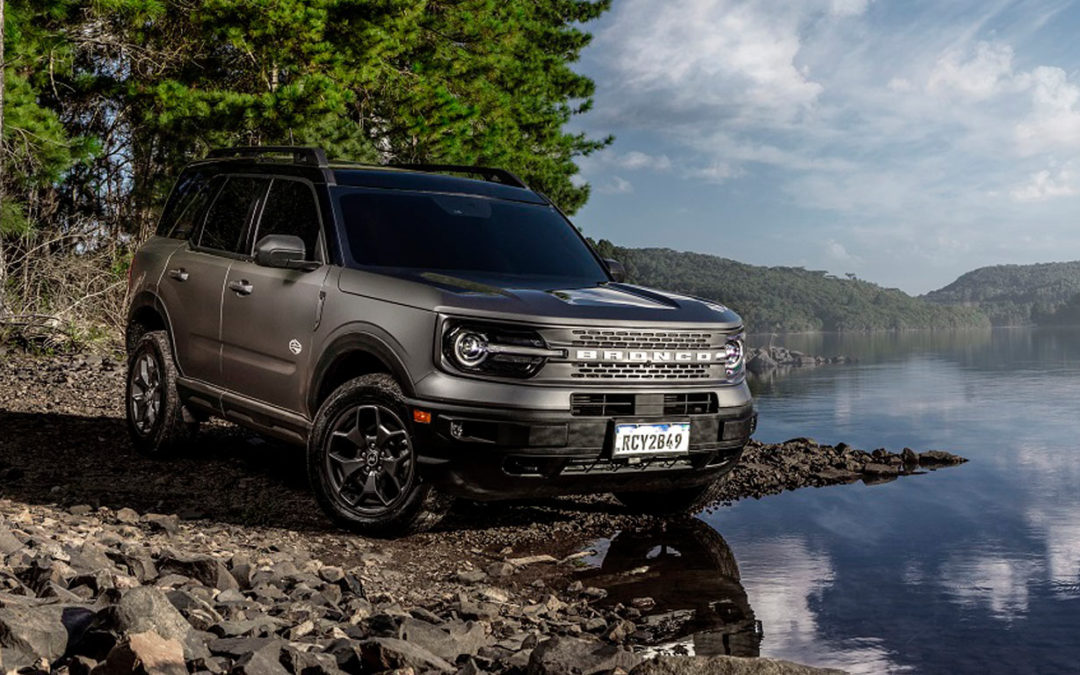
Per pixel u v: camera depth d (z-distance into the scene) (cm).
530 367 495
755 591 484
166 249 710
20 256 1523
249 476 663
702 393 542
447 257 570
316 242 573
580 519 627
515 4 2917
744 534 621
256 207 637
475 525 595
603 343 509
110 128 1845
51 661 265
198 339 652
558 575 503
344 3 1952
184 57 1911
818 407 2425
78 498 568
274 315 582
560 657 320
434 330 496
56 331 1392
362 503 532
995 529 661
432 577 478
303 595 393
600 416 504
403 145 2391
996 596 484
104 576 342
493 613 411
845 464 955
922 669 372
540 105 3281
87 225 1688
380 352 512
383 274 534
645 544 575
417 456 499
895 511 727
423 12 2366
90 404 927
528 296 512
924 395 3044
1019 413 2136
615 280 627
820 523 667
